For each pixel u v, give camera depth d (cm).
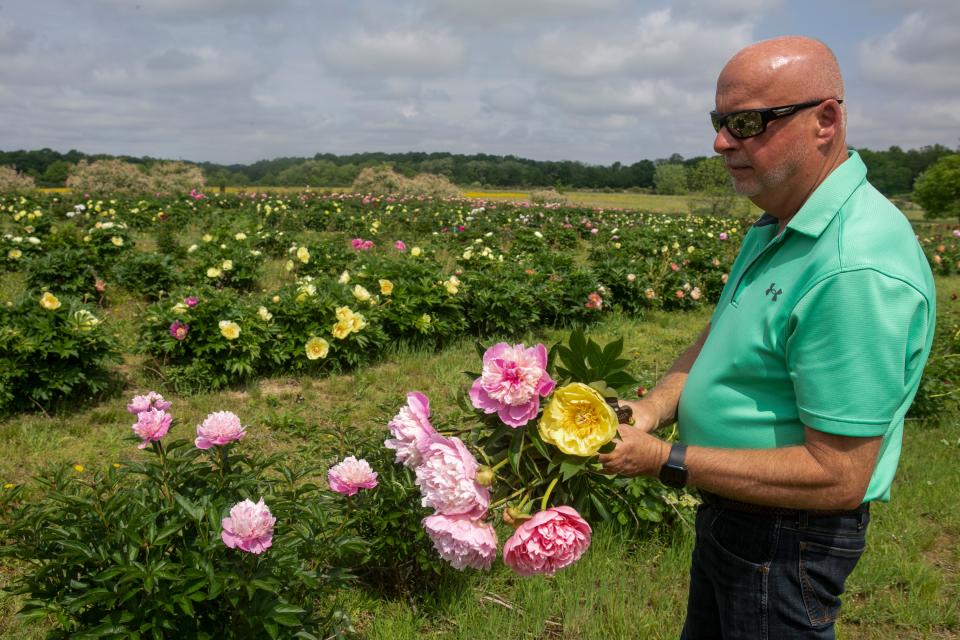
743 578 168
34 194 2406
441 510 144
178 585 214
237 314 664
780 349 155
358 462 267
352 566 333
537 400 141
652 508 385
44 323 563
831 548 160
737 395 164
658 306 1109
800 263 153
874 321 137
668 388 206
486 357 147
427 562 314
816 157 155
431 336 791
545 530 138
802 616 162
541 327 927
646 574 355
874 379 138
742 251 194
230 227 1338
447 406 605
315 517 260
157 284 937
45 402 561
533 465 151
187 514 229
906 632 332
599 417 137
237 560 225
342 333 679
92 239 1080
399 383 669
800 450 149
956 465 528
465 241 1734
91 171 3209
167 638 223
